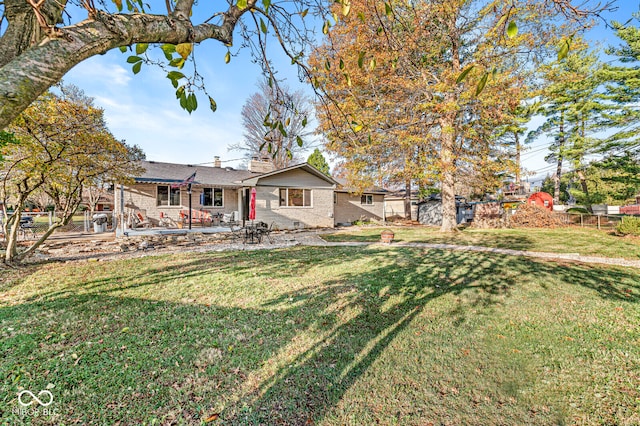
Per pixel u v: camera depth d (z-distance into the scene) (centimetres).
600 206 2064
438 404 210
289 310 379
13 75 84
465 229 1462
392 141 1162
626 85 1645
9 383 224
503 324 340
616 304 404
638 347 285
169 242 1008
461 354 274
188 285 488
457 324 340
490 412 202
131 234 1037
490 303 407
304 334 313
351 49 611
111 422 190
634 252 796
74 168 634
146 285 487
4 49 99
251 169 1745
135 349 278
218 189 1599
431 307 392
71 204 686
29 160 564
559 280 521
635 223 1066
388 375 242
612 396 216
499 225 1548
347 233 1364
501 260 695
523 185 2483
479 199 2269
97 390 219
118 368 247
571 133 2094
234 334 311
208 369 248
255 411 202
